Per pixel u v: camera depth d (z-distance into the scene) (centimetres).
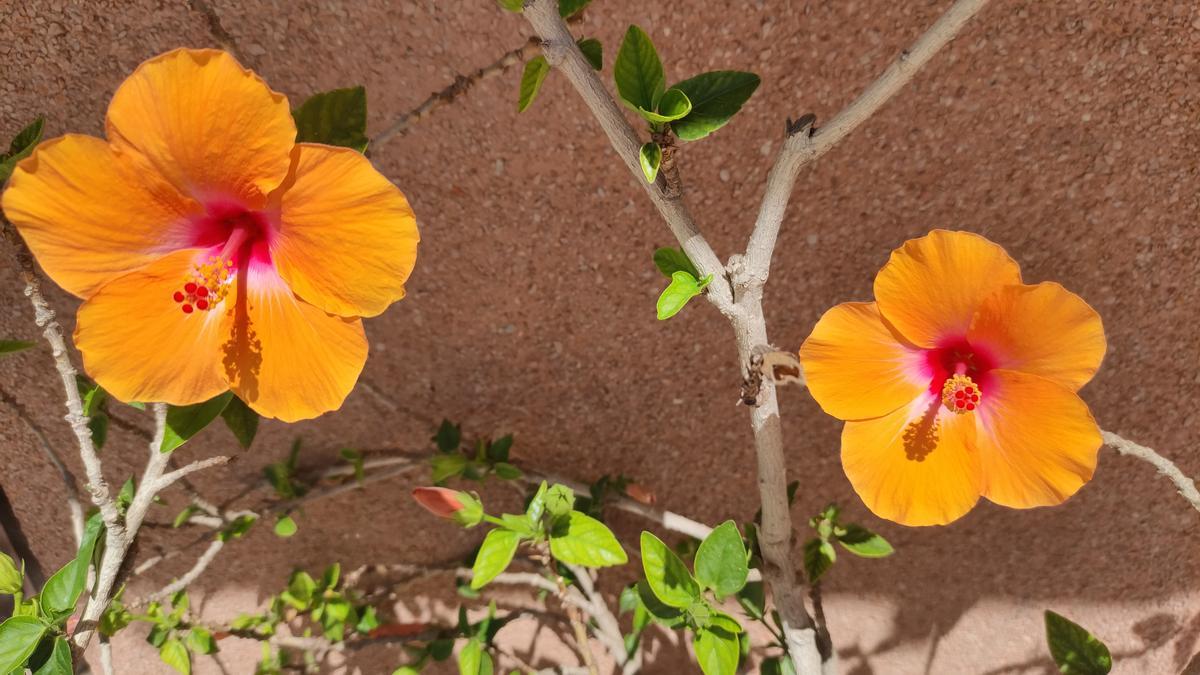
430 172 44
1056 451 34
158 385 33
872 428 36
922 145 43
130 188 31
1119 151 43
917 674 55
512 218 46
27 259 35
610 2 40
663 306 34
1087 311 32
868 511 52
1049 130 43
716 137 44
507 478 48
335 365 34
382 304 32
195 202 32
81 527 45
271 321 33
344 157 30
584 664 57
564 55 32
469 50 41
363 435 51
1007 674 54
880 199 45
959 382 34
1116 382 47
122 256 32
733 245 46
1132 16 40
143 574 54
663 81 33
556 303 48
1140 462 49
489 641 52
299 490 51
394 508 54
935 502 36
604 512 53
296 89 42
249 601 56
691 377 50
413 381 50
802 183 44
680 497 53
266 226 33
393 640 53
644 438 52
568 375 50
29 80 41
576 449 52
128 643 56
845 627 56
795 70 42
